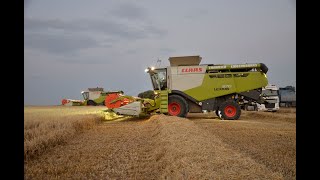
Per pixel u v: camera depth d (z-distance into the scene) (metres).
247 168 6.57
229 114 22.30
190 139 9.92
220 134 13.80
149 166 7.99
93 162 8.57
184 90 22.92
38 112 27.33
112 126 18.47
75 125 15.77
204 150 8.19
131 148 10.56
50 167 7.98
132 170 7.67
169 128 13.06
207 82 22.86
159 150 9.25
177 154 7.87
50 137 11.04
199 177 5.93
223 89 22.80
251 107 32.34
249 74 22.77
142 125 18.55
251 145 10.84
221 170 6.38
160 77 23.25
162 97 22.70
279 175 6.07
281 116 23.81
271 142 11.55
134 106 22.75
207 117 25.45
